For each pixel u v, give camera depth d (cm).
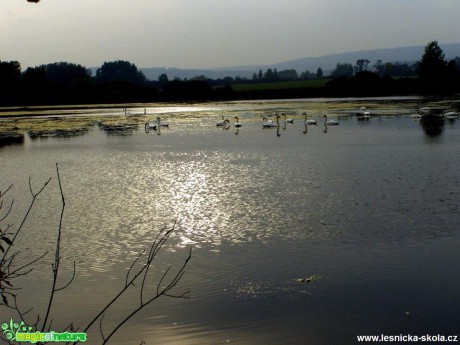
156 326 1480
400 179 3138
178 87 15800
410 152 4228
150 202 2775
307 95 15212
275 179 3269
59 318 1537
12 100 13975
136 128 7075
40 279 1791
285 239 2102
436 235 2089
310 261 1870
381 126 6431
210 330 1451
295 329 1443
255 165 3834
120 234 2238
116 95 15100
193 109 10931
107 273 1830
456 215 2336
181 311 1552
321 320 1481
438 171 3353
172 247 2056
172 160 4209
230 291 1662
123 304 1608
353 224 2261
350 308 1540
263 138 5619
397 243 2017
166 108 11575
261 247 2020
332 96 14938
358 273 1762
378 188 2912
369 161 3847
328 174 3375
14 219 2519
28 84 14275
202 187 3109
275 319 1494
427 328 1430
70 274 1828
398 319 1477
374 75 14800
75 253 2025
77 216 2539
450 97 12669
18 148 5297
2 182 3481
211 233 2208
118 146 5238
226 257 1931
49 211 2653
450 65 13912
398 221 2280
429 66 13938
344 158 4034
